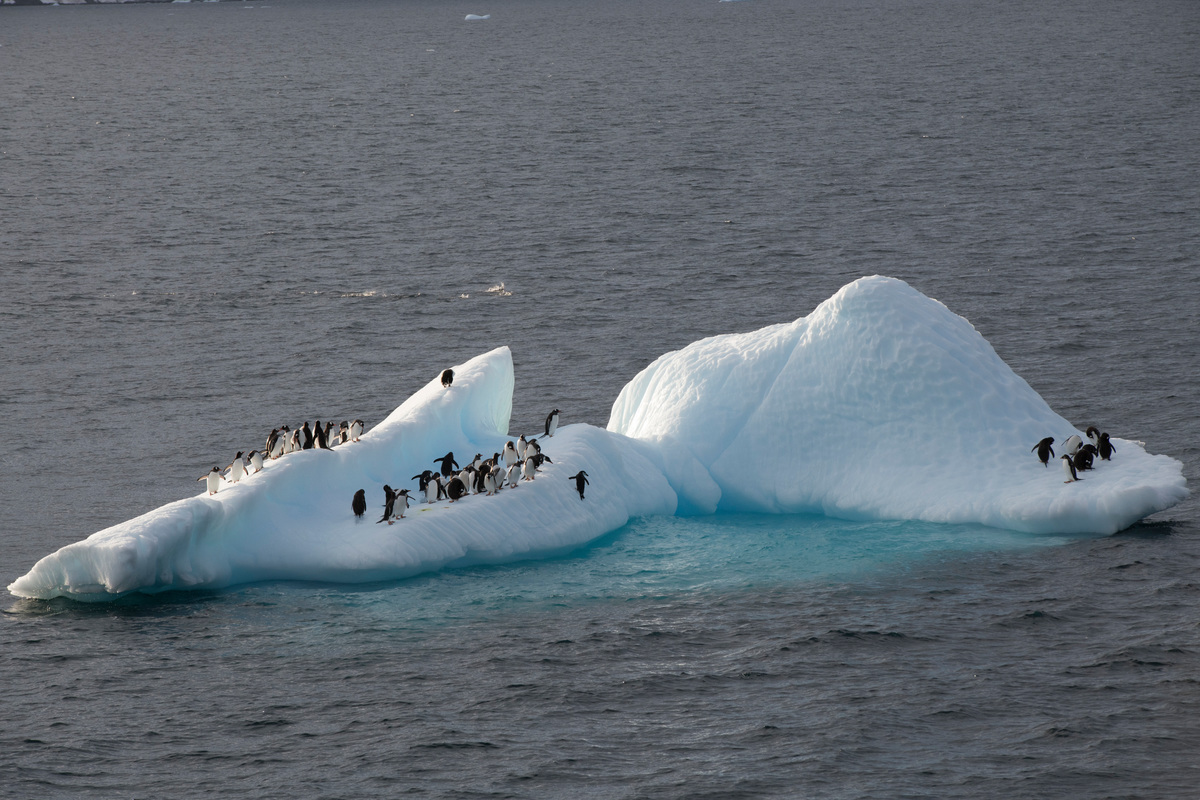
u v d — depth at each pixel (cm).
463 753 10594
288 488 15200
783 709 11269
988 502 15788
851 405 17150
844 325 17438
